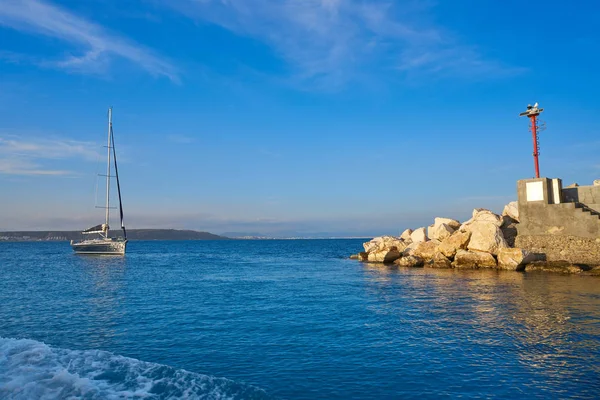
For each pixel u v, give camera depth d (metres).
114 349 12.40
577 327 14.55
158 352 12.03
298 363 10.91
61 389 7.73
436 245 44.59
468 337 13.38
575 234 33.50
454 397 8.61
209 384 8.64
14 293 25.11
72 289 27.05
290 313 17.88
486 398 8.54
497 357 11.23
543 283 27.06
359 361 11.04
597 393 8.70
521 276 31.83
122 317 17.23
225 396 8.09
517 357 11.22
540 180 35.41
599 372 9.98
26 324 15.99
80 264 54.47
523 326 14.80
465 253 39.47
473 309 18.25
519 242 36.31
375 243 57.22
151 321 16.38
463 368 10.39
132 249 124.94
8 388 7.60
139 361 9.84
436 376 9.85
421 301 20.67
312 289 26.23
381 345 12.57
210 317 17.09
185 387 8.36
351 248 127.25
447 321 15.84
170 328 15.10
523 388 9.02
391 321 15.97
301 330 14.63
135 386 8.23
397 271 39.16
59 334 14.33
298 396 8.71
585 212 33.09
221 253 94.19
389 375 9.95
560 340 12.88
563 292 22.88
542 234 35.16
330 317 16.91
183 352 11.99
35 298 22.94
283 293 24.41
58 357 9.66
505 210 42.09
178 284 29.89
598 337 13.19
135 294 24.39
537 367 10.39
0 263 56.47
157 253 94.62
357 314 17.48
